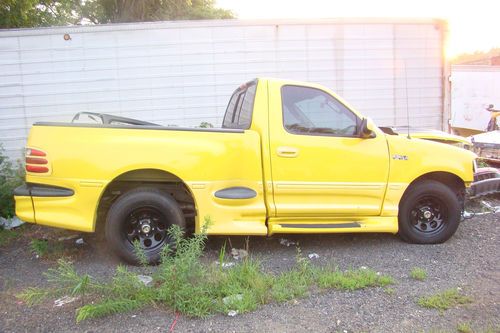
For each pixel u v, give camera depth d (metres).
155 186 5.12
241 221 5.07
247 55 8.96
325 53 9.15
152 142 4.84
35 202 4.80
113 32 8.70
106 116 6.05
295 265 4.89
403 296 4.09
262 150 5.13
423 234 5.58
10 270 4.99
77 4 19.97
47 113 8.68
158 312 3.81
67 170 4.73
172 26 8.77
